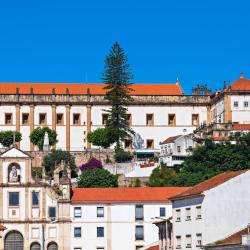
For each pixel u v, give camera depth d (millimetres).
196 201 182250
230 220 178375
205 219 178375
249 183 179625
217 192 179000
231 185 179250
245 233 164625
